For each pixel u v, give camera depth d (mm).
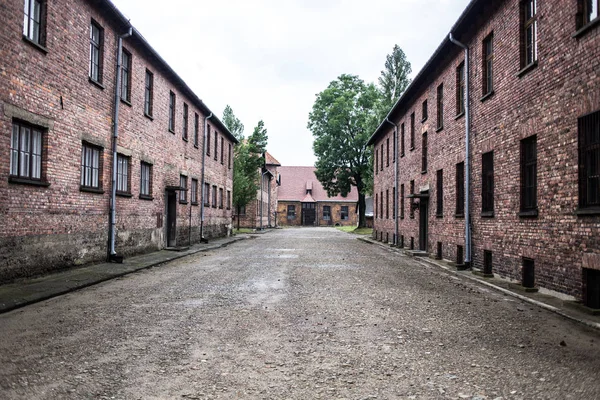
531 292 9898
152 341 5867
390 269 14469
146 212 18359
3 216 9719
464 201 15336
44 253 11266
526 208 10914
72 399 4016
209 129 29625
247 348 5594
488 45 13633
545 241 9711
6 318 7125
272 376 4645
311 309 7938
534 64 10289
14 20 10008
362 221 52375
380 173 32969
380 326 6750
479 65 13875
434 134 18984
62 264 12133
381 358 5238
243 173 44156
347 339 6023
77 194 12859
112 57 15070
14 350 5418
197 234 26438
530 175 10773
